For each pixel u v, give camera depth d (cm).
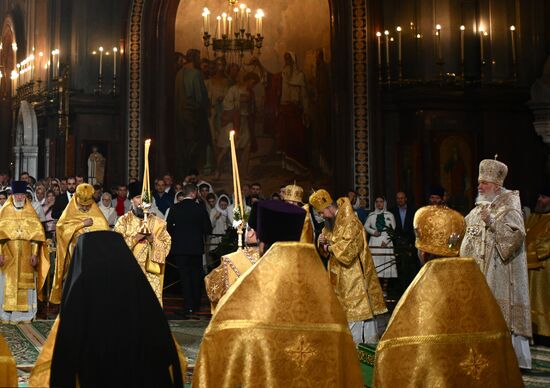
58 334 376
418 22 1842
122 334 379
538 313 937
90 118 1952
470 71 1820
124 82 1955
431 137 1762
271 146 2052
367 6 1898
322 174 2006
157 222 901
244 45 1833
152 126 1952
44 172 2055
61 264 980
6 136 2512
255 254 632
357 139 1883
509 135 1788
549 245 928
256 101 2064
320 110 2019
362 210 1603
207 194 1559
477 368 443
